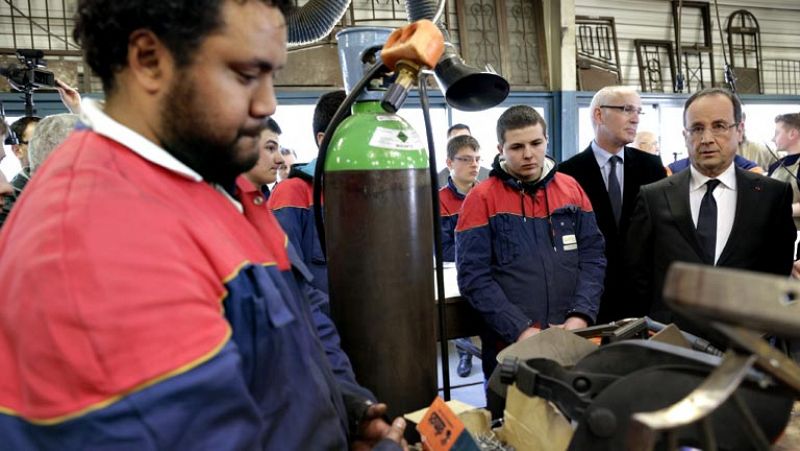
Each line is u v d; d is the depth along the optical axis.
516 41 6.01
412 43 0.87
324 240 1.03
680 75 6.66
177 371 0.50
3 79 4.37
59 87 2.18
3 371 0.52
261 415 0.59
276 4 0.62
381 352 0.95
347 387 0.87
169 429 0.50
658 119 6.62
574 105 6.03
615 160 2.28
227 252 0.60
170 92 0.59
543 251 1.83
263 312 0.61
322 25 1.13
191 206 0.60
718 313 0.37
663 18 6.76
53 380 0.49
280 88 5.06
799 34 7.48
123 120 0.62
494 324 1.76
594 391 0.62
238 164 0.65
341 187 0.93
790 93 7.49
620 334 1.06
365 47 1.05
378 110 1.01
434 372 1.00
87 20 0.59
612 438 0.54
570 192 1.90
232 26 0.57
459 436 0.76
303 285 0.83
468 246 1.84
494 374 0.90
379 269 0.93
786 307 0.35
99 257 0.50
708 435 0.48
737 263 1.63
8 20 4.62
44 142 1.63
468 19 5.85
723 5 7.05
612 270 2.18
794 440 0.76
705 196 1.70
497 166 1.91
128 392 0.49
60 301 0.49
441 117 5.55
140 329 0.50
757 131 7.26
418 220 0.95
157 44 0.57
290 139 5.22
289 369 0.64
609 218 2.20
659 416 0.40
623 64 6.63
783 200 1.66
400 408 0.96
